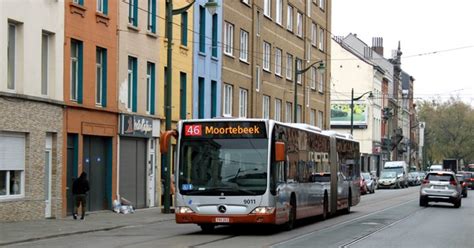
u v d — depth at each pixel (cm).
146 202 3488
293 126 2405
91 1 2966
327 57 7144
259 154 2100
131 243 1855
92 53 2978
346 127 9231
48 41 2709
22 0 2500
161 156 3650
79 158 2880
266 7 5294
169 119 3064
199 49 4122
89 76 2956
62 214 2764
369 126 9162
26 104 2519
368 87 9162
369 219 2953
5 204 2412
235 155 2108
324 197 2869
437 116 12138
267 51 5309
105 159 3141
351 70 9206
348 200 3372
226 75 4497
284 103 5700
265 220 2073
